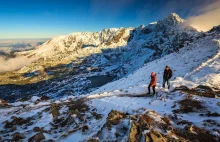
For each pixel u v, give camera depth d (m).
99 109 15.66
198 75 24.70
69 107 17.44
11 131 12.97
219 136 7.99
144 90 20.84
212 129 8.81
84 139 8.76
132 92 20.95
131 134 7.61
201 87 19.39
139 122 8.66
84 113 14.96
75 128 11.30
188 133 8.36
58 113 15.61
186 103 13.71
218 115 10.95
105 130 8.81
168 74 19.81
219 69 25.25
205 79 22.31
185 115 11.61
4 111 19.86
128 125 8.77
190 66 38.16
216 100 14.12
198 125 9.44
